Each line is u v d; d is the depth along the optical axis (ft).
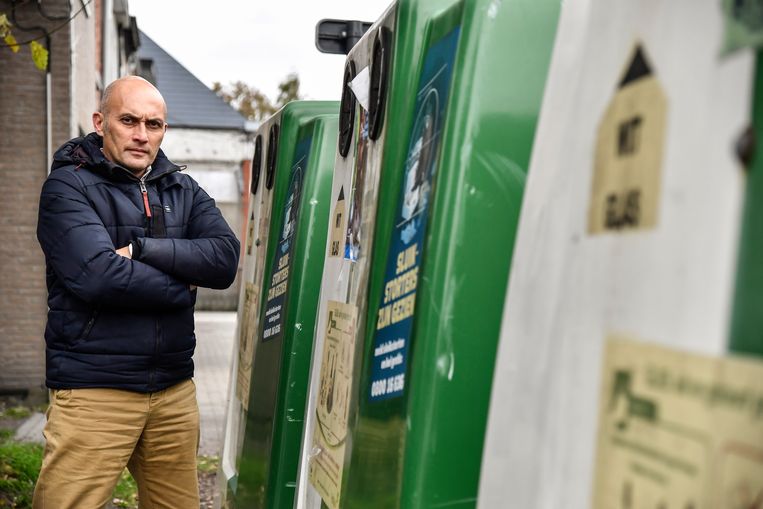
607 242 3.72
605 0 4.04
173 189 12.12
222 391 36.68
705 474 3.01
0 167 30.89
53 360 11.18
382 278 7.01
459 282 5.87
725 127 3.03
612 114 3.81
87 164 11.45
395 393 6.28
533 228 4.62
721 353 2.95
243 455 12.84
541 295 4.38
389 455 6.28
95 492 11.13
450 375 5.83
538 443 4.20
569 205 4.16
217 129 96.99
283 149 12.30
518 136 5.98
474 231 5.90
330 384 8.75
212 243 11.82
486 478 4.80
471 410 5.83
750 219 2.87
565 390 3.97
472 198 5.91
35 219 31.19
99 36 49.78
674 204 3.26
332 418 8.48
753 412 2.82
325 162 10.68
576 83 4.28
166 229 11.85
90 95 42.14
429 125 6.44
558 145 4.42
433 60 6.66
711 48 3.16
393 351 6.47
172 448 11.90
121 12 58.34
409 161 6.78
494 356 5.85
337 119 10.84
